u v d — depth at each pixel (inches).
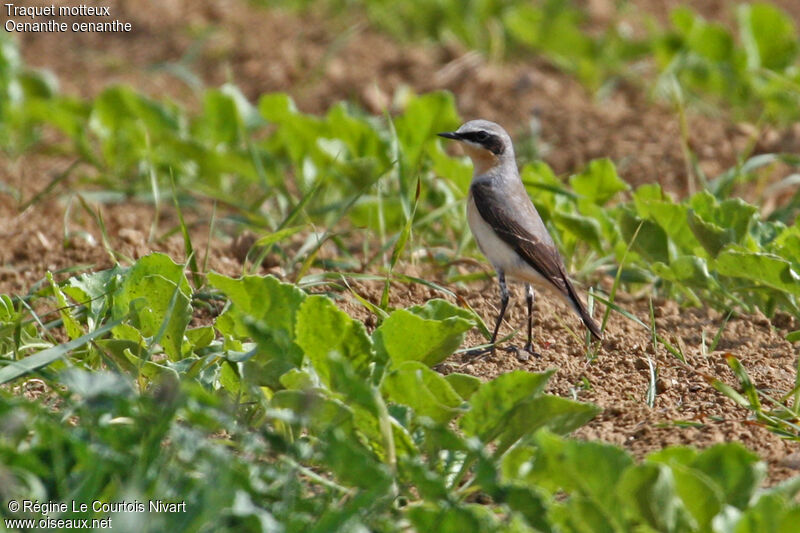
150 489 255.0
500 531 250.4
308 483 297.3
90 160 665.0
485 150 510.0
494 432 292.8
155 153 648.4
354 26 915.4
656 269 453.1
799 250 438.0
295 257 496.1
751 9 758.5
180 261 502.9
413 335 320.2
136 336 345.4
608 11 970.1
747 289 432.5
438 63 858.8
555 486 273.7
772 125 718.5
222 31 926.4
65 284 412.5
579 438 337.7
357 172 574.9
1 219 569.9
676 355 409.7
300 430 308.2
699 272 445.1
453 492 280.4
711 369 404.5
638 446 331.6
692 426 342.6
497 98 792.9
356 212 567.8
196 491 260.7
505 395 290.7
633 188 660.1
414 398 294.8
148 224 599.2
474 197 500.7
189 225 585.6
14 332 356.5
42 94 726.5
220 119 644.1
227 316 339.6
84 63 883.4
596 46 824.3
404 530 265.7
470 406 302.4
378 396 284.4
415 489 297.0
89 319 368.5
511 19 837.8
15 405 279.3
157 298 352.8
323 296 311.0
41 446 270.1
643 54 824.3
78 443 265.4
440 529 251.0
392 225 566.3
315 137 594.6
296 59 867.4
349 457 260.1
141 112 647.1
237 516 249.0
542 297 502.0
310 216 567.8
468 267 524.7
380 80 824.9
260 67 860.0
